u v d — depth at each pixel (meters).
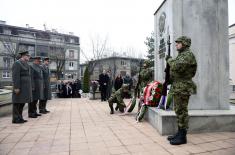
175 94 4.07
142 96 6.35
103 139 4.36
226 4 5.89
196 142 4.12
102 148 3.81
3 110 7.66
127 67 48.66
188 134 4.72
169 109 5.48
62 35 49.03
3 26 42.28
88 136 4.60
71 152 3.62
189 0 5.75
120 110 7.90
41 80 7.48
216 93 5.73
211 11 5.82
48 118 6.88
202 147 3.83
